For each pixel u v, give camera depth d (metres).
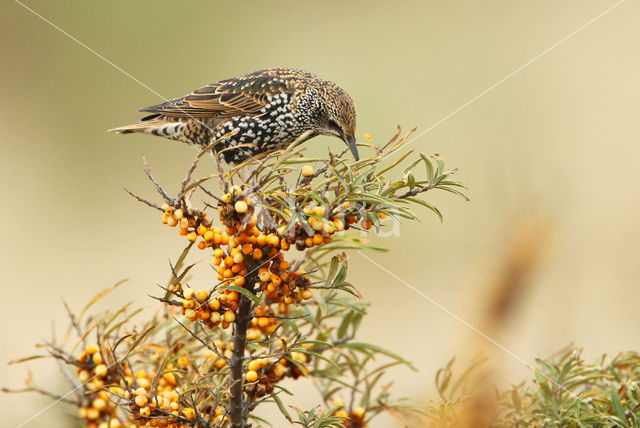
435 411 8.33
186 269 8.21
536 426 8.76
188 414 8.55
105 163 9.52
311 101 9.08
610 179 9.28
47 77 9.62
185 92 9.68
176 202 8.20
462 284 5.98
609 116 9.48
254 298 7.95
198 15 9.70
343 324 8.79
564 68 9.62
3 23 9.62
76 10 9.65
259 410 8.99
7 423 8.88
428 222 9.30
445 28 9.73
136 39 9.66
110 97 9.62
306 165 8.75
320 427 8.59
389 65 9.66
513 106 9.52
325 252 8.77
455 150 9.45
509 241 5.87
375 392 8.82
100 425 8.76
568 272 8.76
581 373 8.77
